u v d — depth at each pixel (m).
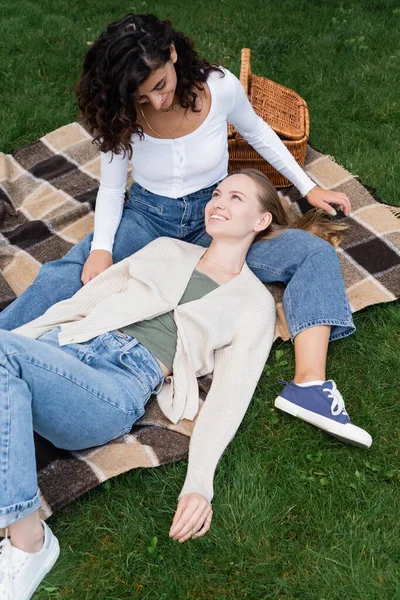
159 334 2.66
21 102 4.61
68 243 3.57
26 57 5.10
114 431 2.41
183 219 3.16
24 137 4.41
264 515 2.36
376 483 2.46
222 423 2.45
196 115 2.89
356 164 4.07
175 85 2.66
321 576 2.18
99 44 2.54
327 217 3.53
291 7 5.84
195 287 2.81
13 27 5.42
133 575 2.21
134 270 2.81
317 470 2.52
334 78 4.91
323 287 2.86
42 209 3.81
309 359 2.75
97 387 2.29
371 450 2.58
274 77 4.98
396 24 5.51
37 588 2.17
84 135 4.25
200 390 2.76
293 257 3.00
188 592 2.17
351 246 3.45
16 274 3.42
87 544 2.30
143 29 2.48
